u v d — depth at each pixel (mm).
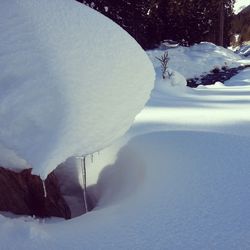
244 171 2580
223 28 21703
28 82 2246
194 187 2371
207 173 2576
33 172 2098
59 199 2814
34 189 2693
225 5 22719
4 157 2545
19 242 1852
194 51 18234
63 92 2244
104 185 3025
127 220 2051
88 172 3197
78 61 2354
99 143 2318
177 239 1830
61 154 2137
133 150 3201
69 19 2500
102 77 2389
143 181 2613
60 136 2166
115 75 2441
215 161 2797
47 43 2340
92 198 3055
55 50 2332
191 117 4691
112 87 2408
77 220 2154
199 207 2117
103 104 2344
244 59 19000
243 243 1762
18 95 2221
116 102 2402
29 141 2162
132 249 1779
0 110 2197
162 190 2381
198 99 7016
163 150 3109
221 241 1788
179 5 18000
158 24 17969
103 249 1792
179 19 18266
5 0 2504
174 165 2770
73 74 2307
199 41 19250
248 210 2049
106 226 2002
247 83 12820
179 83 9031
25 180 2668
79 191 3193
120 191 2688
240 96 7492
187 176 2549
